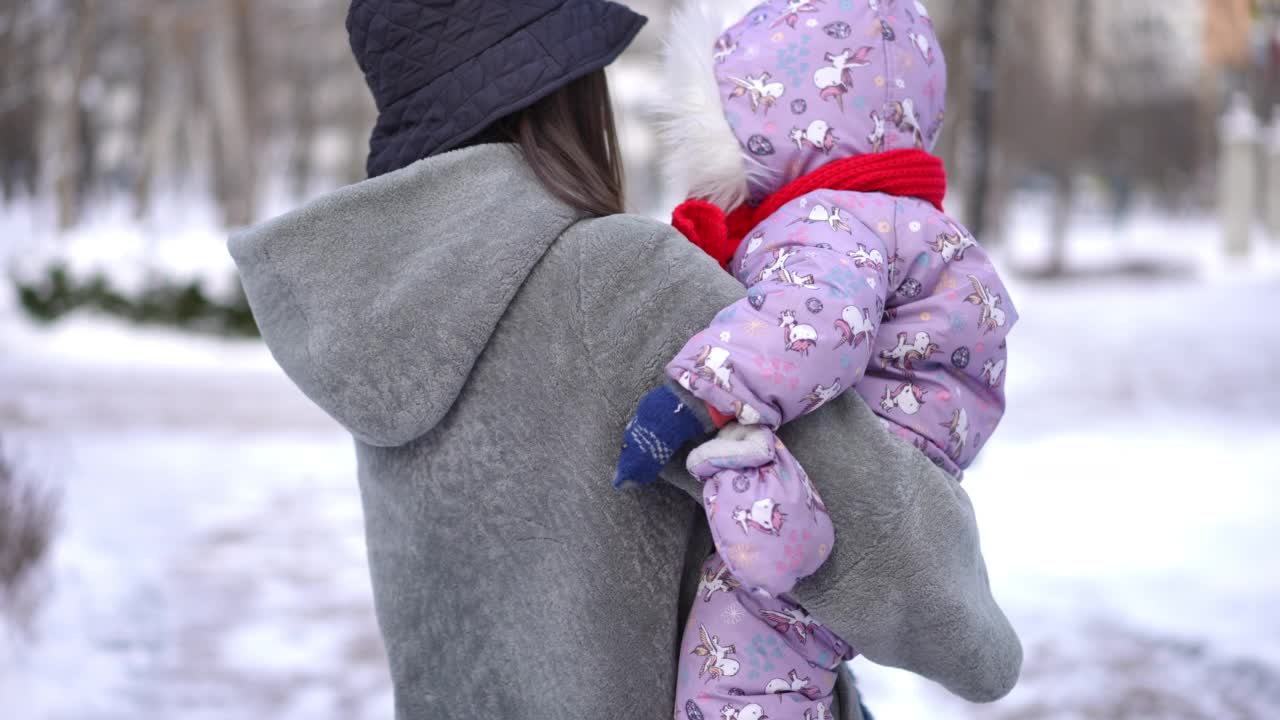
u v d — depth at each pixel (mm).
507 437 1421
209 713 4266
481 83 1460
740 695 1490
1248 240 30047
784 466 1363
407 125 1514
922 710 4336
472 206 1418
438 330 1386
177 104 46125
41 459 8258
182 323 15383
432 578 1470
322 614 5469
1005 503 7441
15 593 5012
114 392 11633
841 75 1588
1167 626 5211
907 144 1621
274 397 11688
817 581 1403
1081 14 32438
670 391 1361
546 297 1407
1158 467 8445
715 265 1442
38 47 28641
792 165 1601
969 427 1591
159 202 52312
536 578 1428
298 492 7891
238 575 6008
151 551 6336
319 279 1419
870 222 1540
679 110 1635
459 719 1478
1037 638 5082
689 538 1524
